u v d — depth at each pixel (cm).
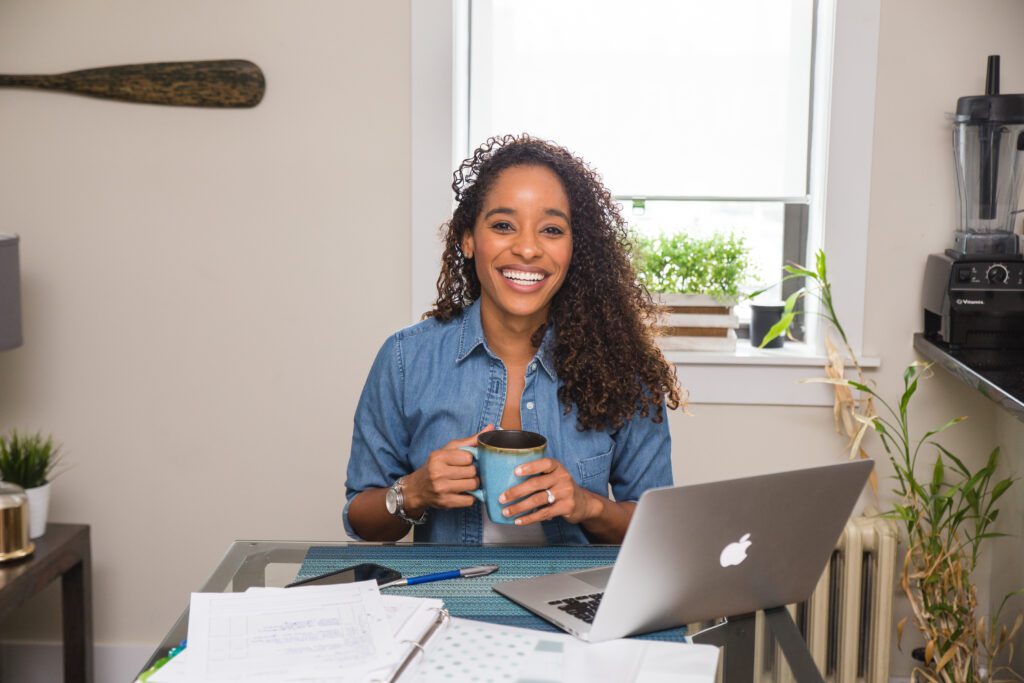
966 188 246
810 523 127
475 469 146
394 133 262
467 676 110
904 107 255
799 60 265
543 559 146
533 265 158
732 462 269
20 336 239
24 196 267
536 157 161
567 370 166
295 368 271
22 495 236
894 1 252
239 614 122
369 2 258
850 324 262
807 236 275
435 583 137
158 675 108
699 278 269
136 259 268
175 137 264
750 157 270
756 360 263
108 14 260
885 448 266
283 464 275
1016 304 235
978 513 253
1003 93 253
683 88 268
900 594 270
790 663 119
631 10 266
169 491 277
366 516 171
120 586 280
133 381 273
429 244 264
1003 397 195
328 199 265
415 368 173
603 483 170
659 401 172
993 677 259
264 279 268
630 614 121
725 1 265
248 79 259
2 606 221
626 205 275
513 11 267
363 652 112
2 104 263
